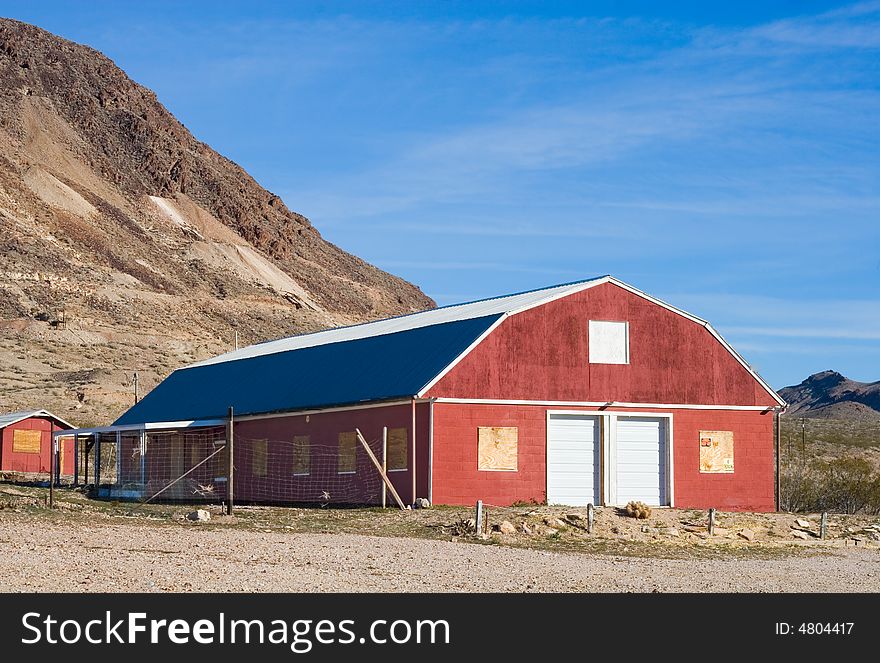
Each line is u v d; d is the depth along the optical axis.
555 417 37.00
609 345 38.09
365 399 37.22
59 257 150.00
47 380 94.88
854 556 28.70
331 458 39.06
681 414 38.91
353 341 43.50
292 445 41.00
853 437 88.00
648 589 20.66
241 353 53.84
